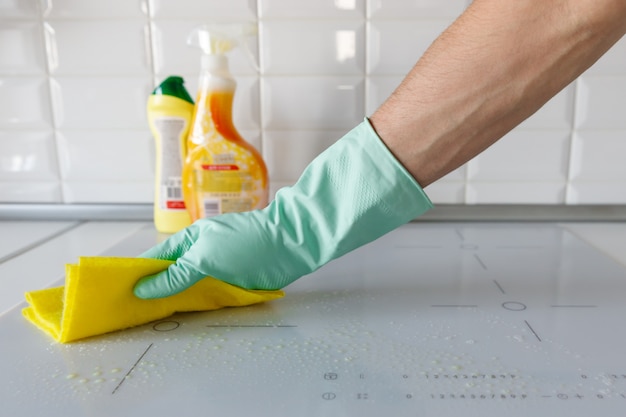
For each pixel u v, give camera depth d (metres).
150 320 0.48
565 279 0.59
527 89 0.42
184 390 0.36
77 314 0.43
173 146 0.77
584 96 0.82
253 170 0.73
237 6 0.81
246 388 0.36
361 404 0.34
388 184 0.47
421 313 0.49
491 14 0.41
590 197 0.86
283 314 0.50
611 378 0.37
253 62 0.83
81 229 0.83
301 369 0.39
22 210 0.88
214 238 0.50
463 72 0.42
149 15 0.82
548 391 0.35
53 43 0.82
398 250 0.72
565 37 0.39
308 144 0.85
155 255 0.52
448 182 0.87
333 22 0.81
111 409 0.34
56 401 0.35
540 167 0.85
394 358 0.40
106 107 0.85
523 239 0.77
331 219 0.50
